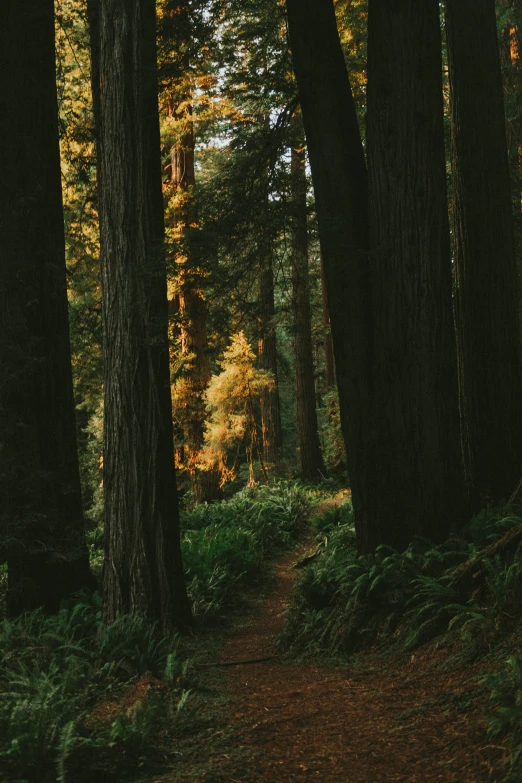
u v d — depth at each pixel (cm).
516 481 972
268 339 2734
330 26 912
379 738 468
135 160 868
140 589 879
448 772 395
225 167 1047
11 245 998
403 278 857
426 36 853
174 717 541
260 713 557
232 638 930
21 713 486
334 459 2630
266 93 1113
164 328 873
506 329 994
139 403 884
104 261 895
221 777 431
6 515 957
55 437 1020
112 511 897
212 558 1259
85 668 690
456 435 866
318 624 812
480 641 569
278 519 1800
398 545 858
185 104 1900
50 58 1052
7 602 988
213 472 2188
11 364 974
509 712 409
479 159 1004
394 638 696
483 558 665
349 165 902
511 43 1634
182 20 1055
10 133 1007
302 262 1552
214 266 965
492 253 998
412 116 852
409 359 858
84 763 441
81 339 1486
